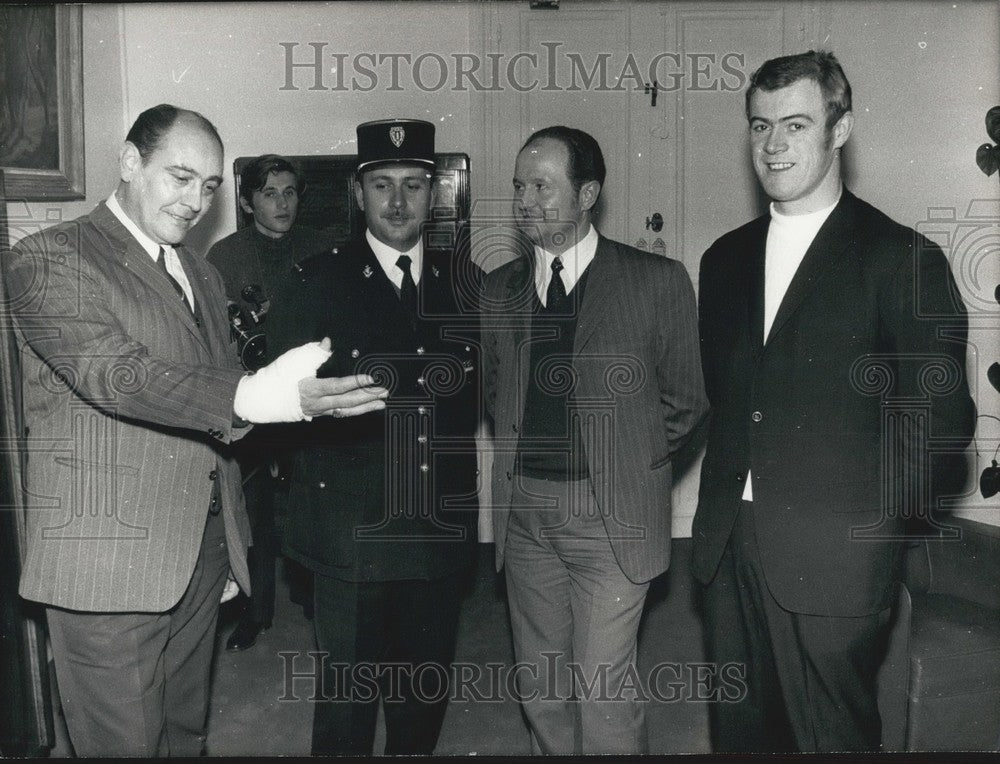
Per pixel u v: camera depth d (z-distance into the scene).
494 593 3.47
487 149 3.37
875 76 3.11
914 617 2.29
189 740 2.08
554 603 2.04
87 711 1.87
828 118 1.88
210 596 2.01
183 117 1.83
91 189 2.79
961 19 3.04
